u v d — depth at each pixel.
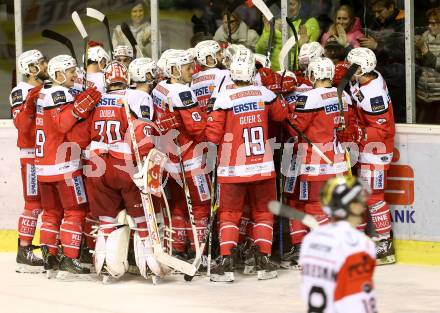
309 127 22.02
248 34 27.06
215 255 23.11
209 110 21.72
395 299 19.62
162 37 27.91
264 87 21.47
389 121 22.48
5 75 28.78
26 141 23.38
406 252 23.08
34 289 21.30
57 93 21.67
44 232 22.58
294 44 23.33
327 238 12.45
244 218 22.81
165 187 23.16
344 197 12.59
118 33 28.44
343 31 25.92
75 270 22.19
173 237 22.92
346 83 21.73
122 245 21.41
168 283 21.64
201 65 23.19
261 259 21.55
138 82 21.55
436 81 25.23
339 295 12.19
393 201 23.14
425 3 25.08
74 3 28.64
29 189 23.47
